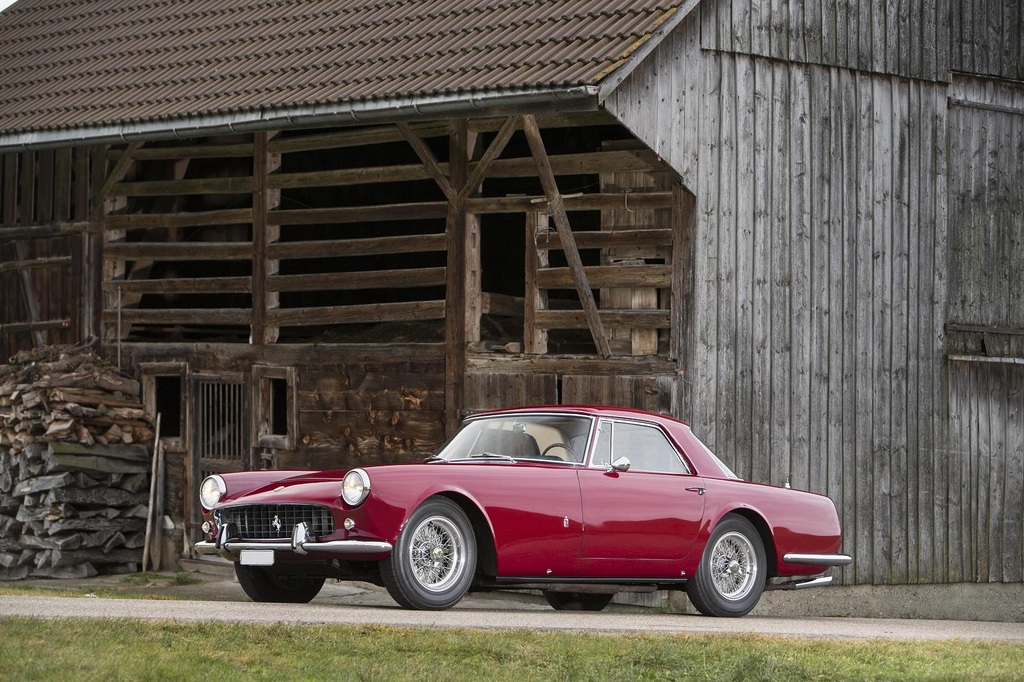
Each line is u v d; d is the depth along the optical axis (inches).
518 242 1835.6
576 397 1407.5
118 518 1644.9
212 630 780.6
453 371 1473.9
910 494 1558.8
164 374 1675.7
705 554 1066.1
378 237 1697.8
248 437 1610.5
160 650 733.9
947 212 1605.6
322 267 1924.2
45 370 1621.6
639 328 1401.3
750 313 1419.8
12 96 1723.7
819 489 1472.7
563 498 983.0
